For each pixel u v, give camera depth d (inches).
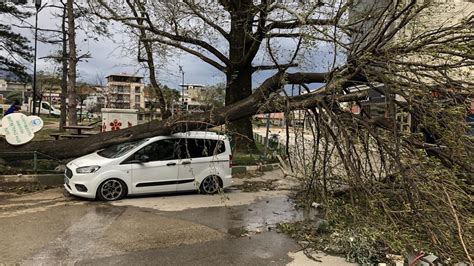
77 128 585.6
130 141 410.6
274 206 355.3
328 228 272.7
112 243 238.7
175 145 386.3
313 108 318.0
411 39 280.5
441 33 296.7
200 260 217.2
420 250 219.1
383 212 262.1
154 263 210.1
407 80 271.9
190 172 387.9
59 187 402.6
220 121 392.2
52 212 306.3
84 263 205.9
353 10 358.9
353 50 301.6
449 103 261.3
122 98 1776.6
